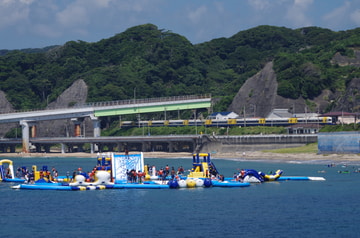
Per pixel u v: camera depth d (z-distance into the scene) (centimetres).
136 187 9556
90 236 5912
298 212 7106
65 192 9206
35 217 6981
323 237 5753
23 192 9288
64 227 6362
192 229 6153
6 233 6134
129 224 6462
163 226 6325
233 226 6288
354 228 6134
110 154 10331
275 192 8988
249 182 10275
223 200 8150
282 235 5850
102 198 8450
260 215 6925
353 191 8988
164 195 8719
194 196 8581
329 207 7456
